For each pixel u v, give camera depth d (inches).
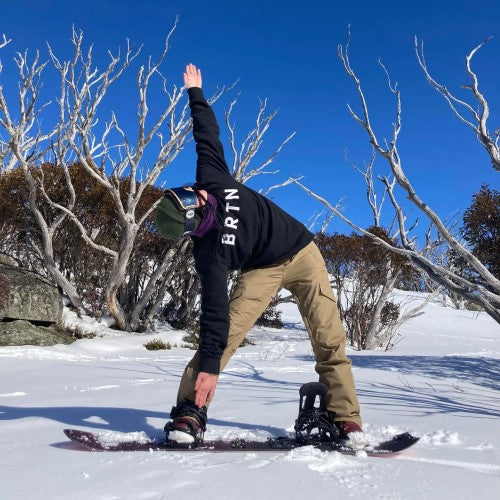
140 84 466.6
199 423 102.3
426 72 178.9
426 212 171.5
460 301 1019.3
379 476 79.8
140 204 514.6
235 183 108.4
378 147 175.3
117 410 149.7
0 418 141.6
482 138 172.7
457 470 85.6
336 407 110.6
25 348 384.2
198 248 104.0
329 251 498.9
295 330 631.8
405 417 148.2
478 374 275.7
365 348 485.1
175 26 474.9
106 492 71.0
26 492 71.5
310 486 74.2
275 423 132.4
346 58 173.5
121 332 499.2
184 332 506.6
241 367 293.0
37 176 489.7
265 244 107.7
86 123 457.7
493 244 288.4
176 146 498.9
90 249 509.0
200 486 73.3
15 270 462.0
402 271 487.2
